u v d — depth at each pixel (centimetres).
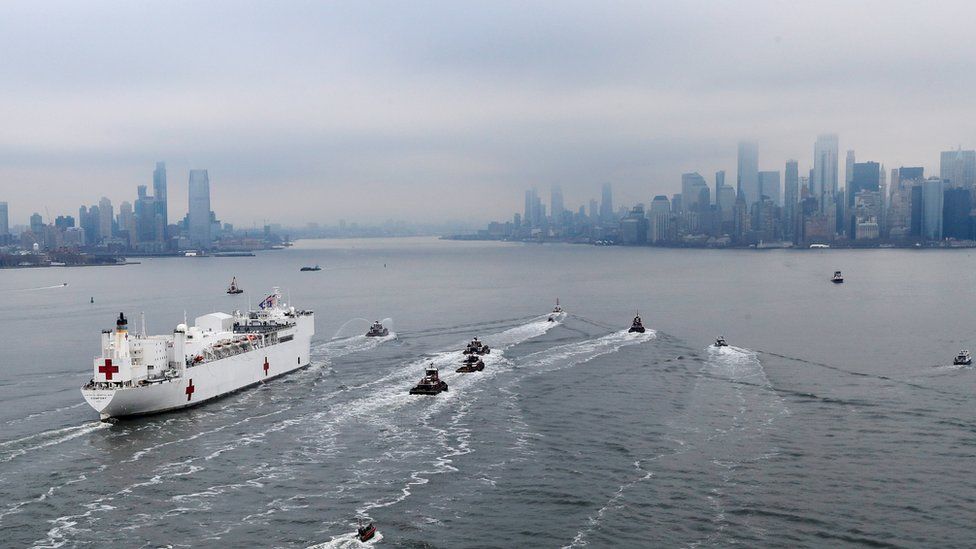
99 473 10006
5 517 8694
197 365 13212
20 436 11475
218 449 10944
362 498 9200
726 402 13125
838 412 12325
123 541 8119
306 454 10750
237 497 9250
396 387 14562
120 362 12244
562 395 13825
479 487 9500
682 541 8038
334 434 11650
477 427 11956
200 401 13312
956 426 11450
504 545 8000
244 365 14425
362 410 12962
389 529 8369
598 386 14475
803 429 11488
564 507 8888
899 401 12875
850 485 9356
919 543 7925
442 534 8250
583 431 11662
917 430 11319
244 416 12606
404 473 9994
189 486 9581
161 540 8144
